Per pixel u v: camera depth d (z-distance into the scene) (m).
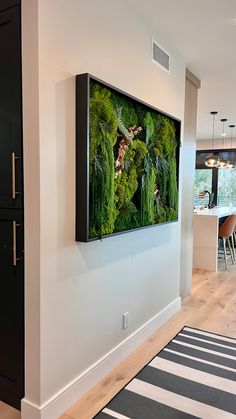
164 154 2.80
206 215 5.18
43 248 1.68
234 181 8.12
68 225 1.83
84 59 1.89
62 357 1.85
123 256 2.40
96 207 1.94
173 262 3.27
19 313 1.78
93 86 1.87
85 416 1.85
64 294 1.84
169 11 2.33
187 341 2.75
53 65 1.68
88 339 2.06
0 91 1.76
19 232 1.74
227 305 3.61
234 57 3.15
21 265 1.75
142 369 2.31
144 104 2.41
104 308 2.21
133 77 2.39
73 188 1.85
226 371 2.29
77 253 1.92
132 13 2.34
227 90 4.26
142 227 2.50
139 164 2.42
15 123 1.71
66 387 1.89
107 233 2.07
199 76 3.71
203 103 4.94
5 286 1.83
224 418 1.84
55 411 1.81
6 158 1.76
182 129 3.27
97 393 2.05
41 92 1.62
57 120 1.72
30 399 1.76
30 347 1.74
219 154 8.28
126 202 2.28
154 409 1.91
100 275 2.14
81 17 1.85
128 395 2.03
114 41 2.16
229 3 2.22
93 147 1.90
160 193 2.77
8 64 1.71
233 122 6.41
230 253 6.03
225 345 2.68
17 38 1.65
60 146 1.75
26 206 1.69
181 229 3.55
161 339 2.79
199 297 3.88
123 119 2.20
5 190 1.78
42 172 1.65
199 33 2.66
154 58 2.68
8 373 1.87
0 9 1.71
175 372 2.28
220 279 4.68
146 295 2.77
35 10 1.58
